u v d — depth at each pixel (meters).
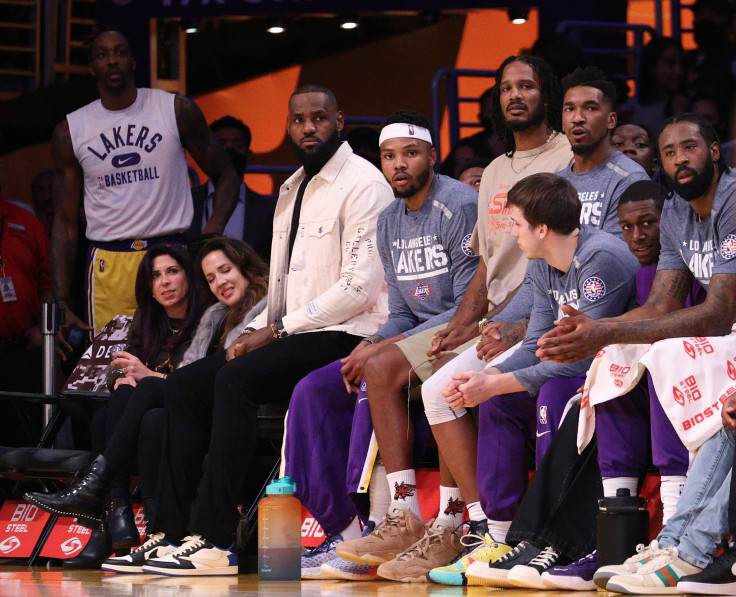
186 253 16.28
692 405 9.59
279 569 12.08
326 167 14.48
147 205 19.66
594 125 12.65
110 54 19.66
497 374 11.08
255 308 15.41
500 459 11.12
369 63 26.67
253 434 13.24
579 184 12.84
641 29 23.89
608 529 9.80
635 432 10.16
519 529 10.38
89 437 19.62
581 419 10.22
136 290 16.38
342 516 13.03
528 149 13.43
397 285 13.92
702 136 10.28
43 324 17.97
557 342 9.87
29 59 26.84
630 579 9.16
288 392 13.70
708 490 9.39
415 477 12.72
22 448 16.25
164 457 13.65
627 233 11.95
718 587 8.93
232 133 23.00
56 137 20.17
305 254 14.46
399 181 13.45
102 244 19.78
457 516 12.07
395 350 12.54
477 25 25.92
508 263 12.97
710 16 21.94
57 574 13.88
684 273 10.73
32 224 21.39
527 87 13.30
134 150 19.70
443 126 25.91
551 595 9.55
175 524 13.51
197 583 11.98
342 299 13.88
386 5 23.55
